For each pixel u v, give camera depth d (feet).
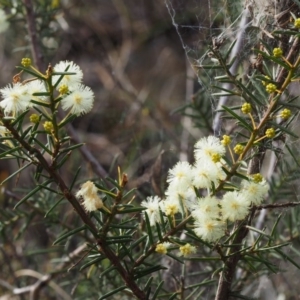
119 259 1.96
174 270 2.49
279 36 2.01
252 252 1.97
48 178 1.91
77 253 2.63
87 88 1.90
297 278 2.75
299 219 2.47
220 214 1.91
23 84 1.90
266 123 1.92
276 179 2.52
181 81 5.27
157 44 5.55
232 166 1.90
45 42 3.57
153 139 4.12
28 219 2.58
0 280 3.10
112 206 1.92
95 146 4.59
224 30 2.23
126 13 5.31
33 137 1.89
